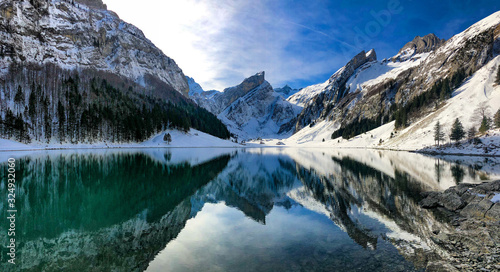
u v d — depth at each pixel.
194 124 168.12
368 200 22.61
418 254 11.70
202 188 28.42
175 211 19.12
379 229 15.09
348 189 27.66
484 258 11.18
